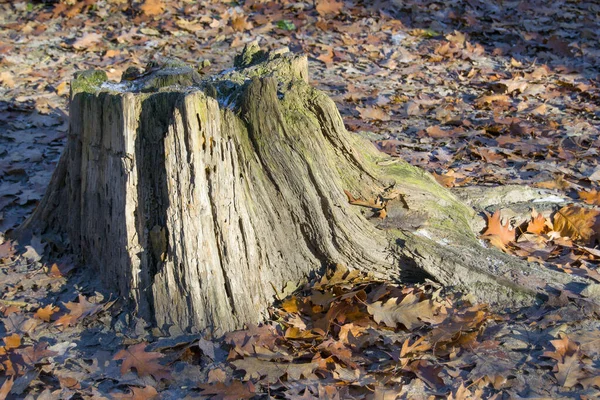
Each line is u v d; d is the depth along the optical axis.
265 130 3.93
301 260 4.07
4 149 6.08
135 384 3.41
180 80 4.24
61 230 4.54
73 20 9.20
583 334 3.73
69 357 3.62
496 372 3.44
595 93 7.43
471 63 8.30
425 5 9.83
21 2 9.71
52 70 7.82
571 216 4.80
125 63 7.98
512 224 4.81
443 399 3.32
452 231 4.30
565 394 3.34
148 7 9.30
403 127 6.61
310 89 4.13
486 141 6.33
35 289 4.17
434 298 3.96
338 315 3.81
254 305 3.82
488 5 9.92
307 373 3.45
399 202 4.29
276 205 3.98
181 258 3.67
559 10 9.88
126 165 3.79
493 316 3.90
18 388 3.39
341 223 4.03
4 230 4.87
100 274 4.14
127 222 3.81
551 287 4.06
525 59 8.44
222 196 3.71
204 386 3.36
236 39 8.62
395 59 8.28
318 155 4.00
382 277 4.11
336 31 9.06
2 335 3.80
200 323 3.69
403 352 3.53
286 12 9.55
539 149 6.08
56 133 6.42
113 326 3.81
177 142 3.65
